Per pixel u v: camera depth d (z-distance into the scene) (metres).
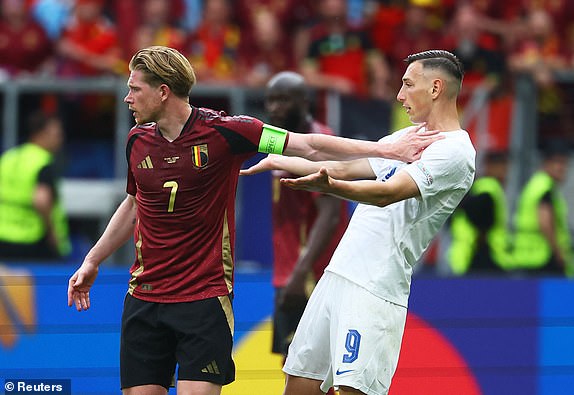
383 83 32.16
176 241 16.19
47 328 22.08
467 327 23.11
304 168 17.11
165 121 16.12
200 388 16.12
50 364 22.02
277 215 20.55
